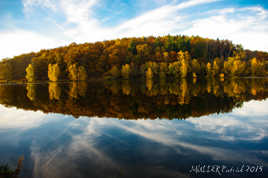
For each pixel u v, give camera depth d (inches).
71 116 536.4
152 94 1064.8
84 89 1579.7
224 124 431.2
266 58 4443.9
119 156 265.6
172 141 323.9
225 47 4303.6
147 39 5319.9
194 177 210.4
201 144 309.3
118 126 421.4
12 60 4178.2
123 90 1392.7
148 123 442.3
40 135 377.7
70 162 250.4
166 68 3270.2
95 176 213.2
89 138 346.0
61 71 3602.4
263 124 430.0
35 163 250.2
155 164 240.2
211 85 1686.8
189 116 507.2
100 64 3892.7
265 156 265.0
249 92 1074.7
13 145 323.9
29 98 1008.2
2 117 555.2
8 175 216.7
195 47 4350.4
